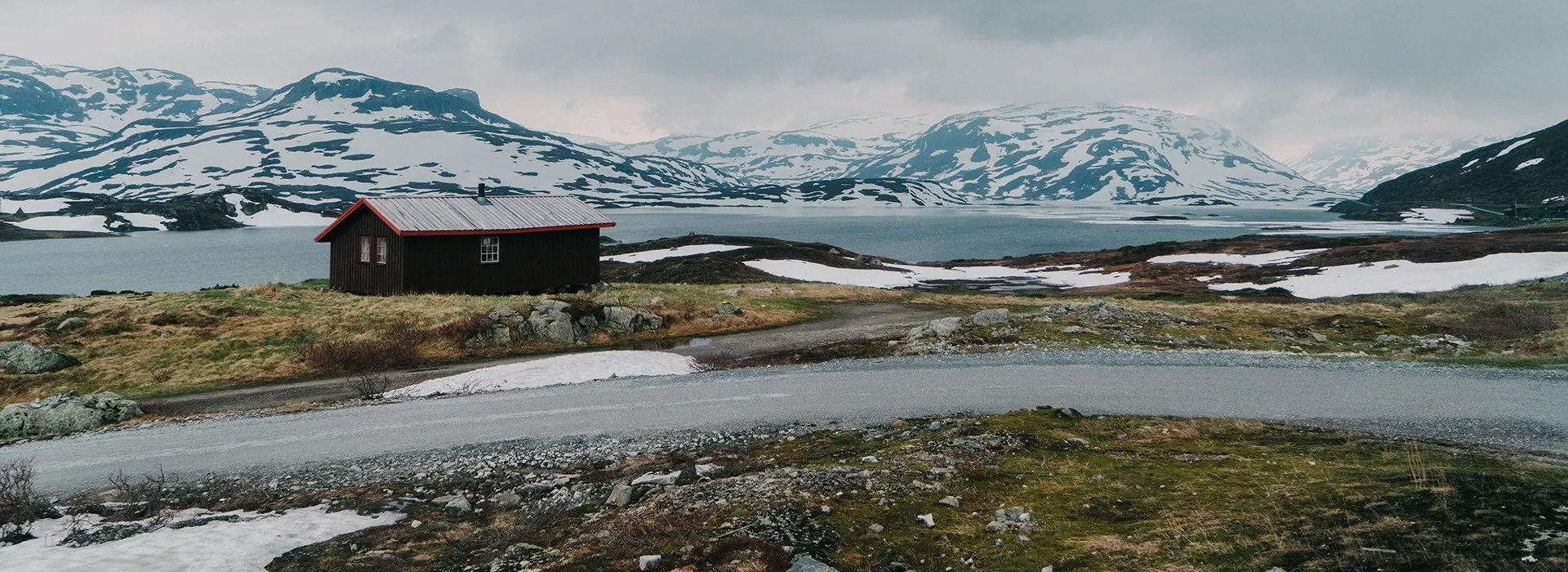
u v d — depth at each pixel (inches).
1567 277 2475.4
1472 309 1599.4
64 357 1339.8
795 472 609.0
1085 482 568.7
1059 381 995.9
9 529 596.4
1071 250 6756.9
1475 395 854.5
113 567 506.0
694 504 558.6
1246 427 737.0
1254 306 1984.5
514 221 2073.1
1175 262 4003.4
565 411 933.8
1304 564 384.2
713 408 920.9
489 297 1802.4
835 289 2388.0
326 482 719.7
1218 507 488.1
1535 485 472.7
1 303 1904.5
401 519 615.2
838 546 463.5
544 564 476.4
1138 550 428.8
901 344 1429.6
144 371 1299.2
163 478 726.5
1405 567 368.5
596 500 619.5
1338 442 666.2
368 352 1374.3
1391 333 1466.5
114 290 4158.5
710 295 2087.8
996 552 443.5
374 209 1918.1
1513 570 352.2
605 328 1633.9
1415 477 506.6
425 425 896.3
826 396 954.1
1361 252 3656.5
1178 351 1259.8
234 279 4594.0
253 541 559.8
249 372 1298.0
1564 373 959.6
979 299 2315.5
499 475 716.7
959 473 598.2
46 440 922.1
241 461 790.5
